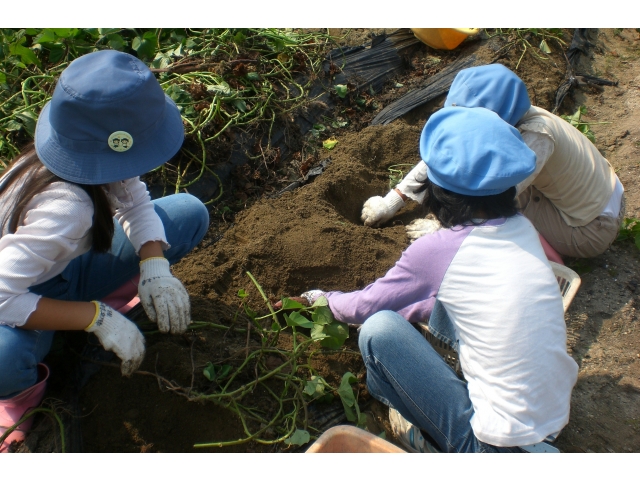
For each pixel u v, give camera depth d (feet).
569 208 9.02
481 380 5.71
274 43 11.54
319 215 9.61
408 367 6.09
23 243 5.21
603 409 7.94
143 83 4.99
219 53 11.03
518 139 5.63
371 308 6.72
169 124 5.48
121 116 4.90
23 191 5.28
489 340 5.61
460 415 5.86
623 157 12.01
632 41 15.56
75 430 6.40
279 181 10.29
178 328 6.40
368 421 7.47
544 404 5.52
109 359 6.90
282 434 6.88
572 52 14.37
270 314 7.58
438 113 6.03
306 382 7.24
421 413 6.17
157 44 10.43
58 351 6.98
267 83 10.98
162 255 6.64
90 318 5.84
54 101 4.87
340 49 12.68
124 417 6.57
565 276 8.40
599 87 13.89
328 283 8.70
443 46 13.57
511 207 5.87
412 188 9.52
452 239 5.89
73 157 5.04
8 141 8.82
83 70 4.92
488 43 13.84
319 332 7.31
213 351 7.32
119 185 6.00
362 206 10.65
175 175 9.50
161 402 6.68
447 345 7.38
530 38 14.17
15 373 5.77
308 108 11.48
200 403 6.72
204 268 8.41
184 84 10.30
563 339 5.73
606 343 8.80
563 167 8.46
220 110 10.07
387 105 12.34
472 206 5.76
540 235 9.60
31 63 10.15
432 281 6.04
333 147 11.16
